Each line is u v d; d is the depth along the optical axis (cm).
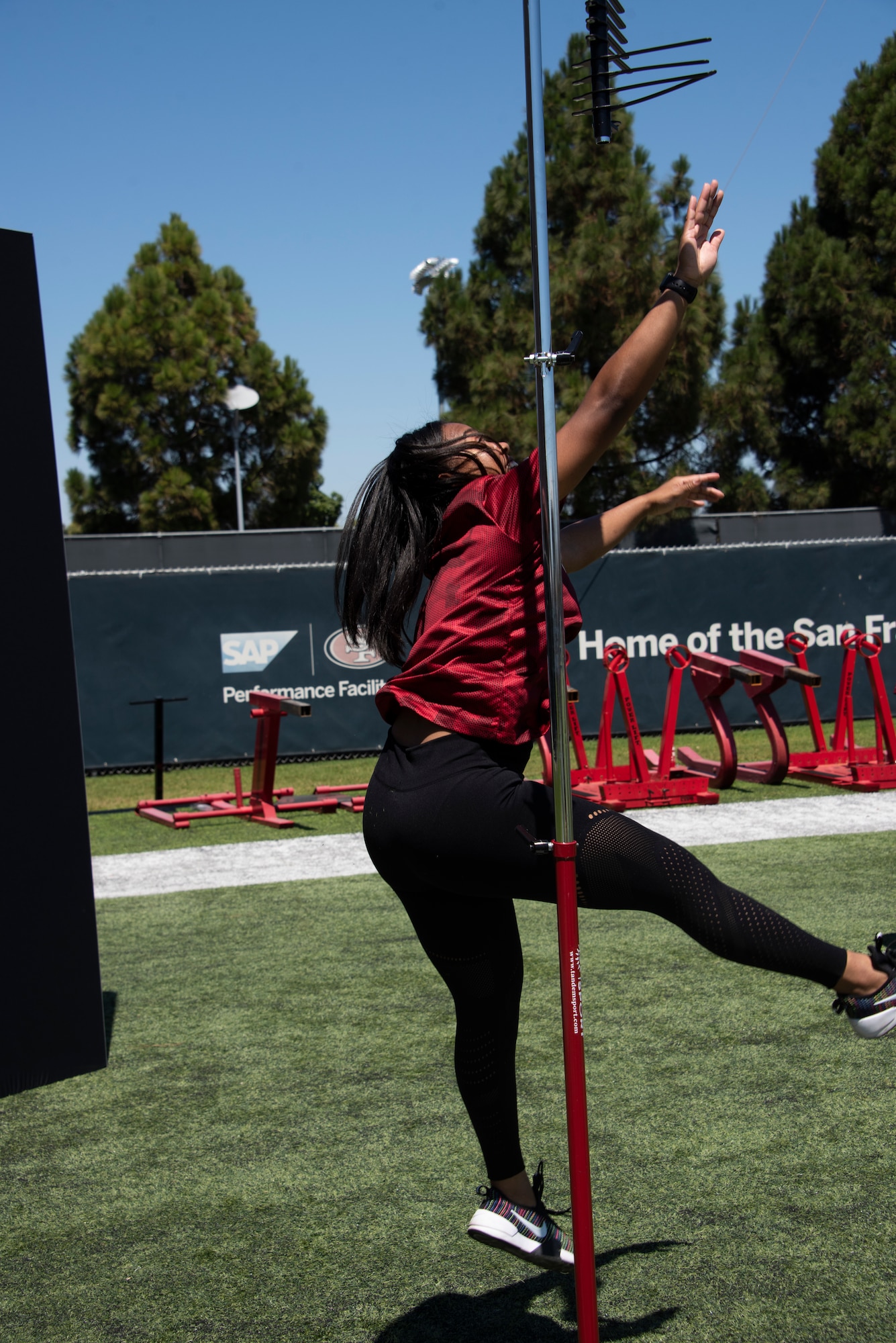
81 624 1152
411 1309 222
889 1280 224
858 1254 234
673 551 1276
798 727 1311
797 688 1316
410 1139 301
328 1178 281
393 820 180
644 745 1207
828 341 2672
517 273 2275
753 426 2480
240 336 3809
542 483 169
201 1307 227
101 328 3522
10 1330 221
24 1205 273
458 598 180
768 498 2617
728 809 822
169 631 1173
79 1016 358
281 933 526
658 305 174
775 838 699
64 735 359
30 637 351
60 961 355
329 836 800
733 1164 276
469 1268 237
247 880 651
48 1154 301
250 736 1194
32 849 351
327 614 1213
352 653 1220
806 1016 382
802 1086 322
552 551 168
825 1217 249
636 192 2134
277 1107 325
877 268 2633
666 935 490
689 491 192
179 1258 246
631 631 1265
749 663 941
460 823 175
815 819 766
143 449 3503
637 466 2384
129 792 1057
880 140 2616
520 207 2253
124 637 1162
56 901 355
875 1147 282
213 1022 402
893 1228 244
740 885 569
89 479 3562
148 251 3825
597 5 190
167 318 3562
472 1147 295
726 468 2555
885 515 1862
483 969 202
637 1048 356
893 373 2581
